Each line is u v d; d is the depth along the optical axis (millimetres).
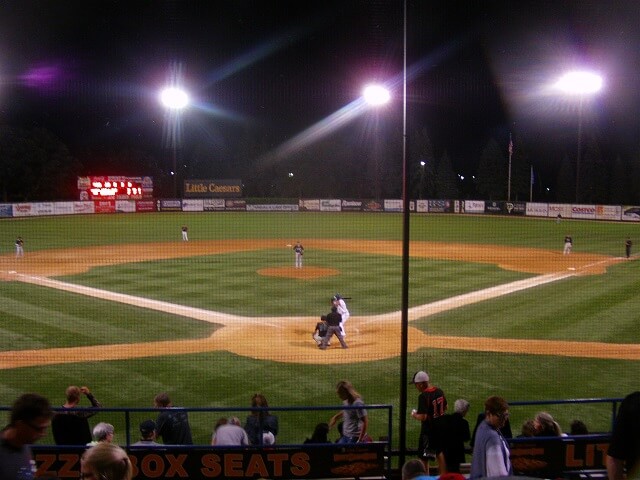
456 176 103125
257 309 23234
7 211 65250
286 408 9031
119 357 17234
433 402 9836
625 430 3422
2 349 17922
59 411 9141
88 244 44219
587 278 30156
